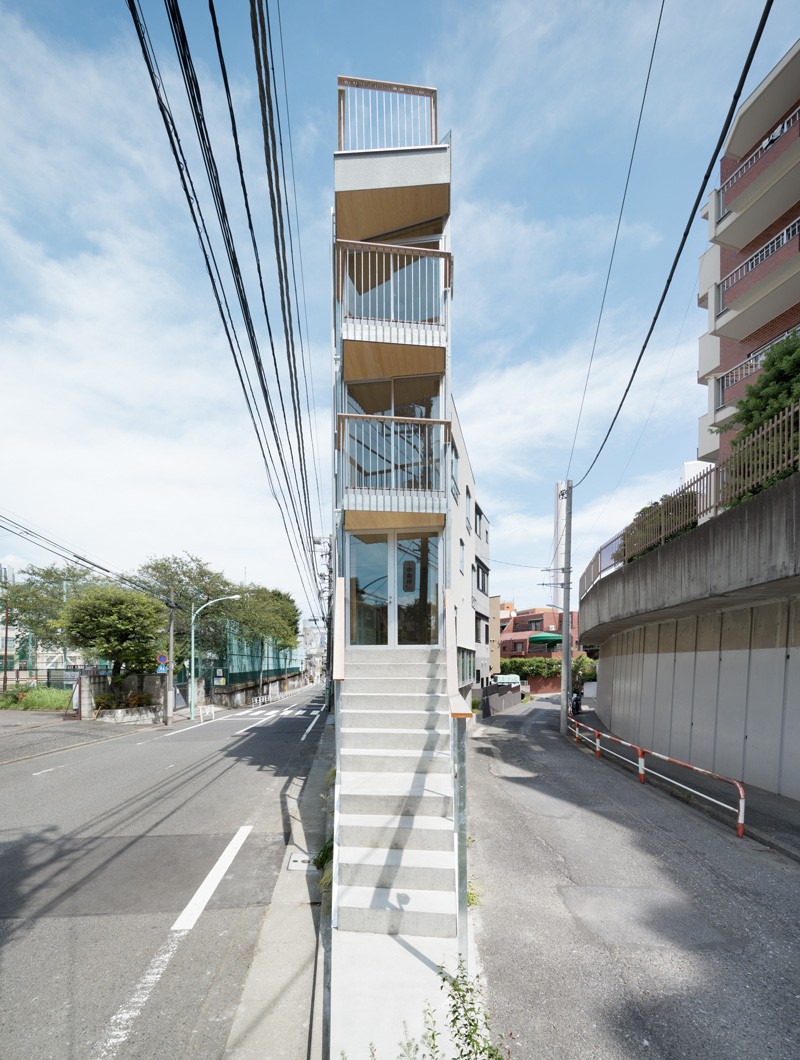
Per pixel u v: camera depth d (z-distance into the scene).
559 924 4.87
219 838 7.55
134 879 6.16
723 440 19.95
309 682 79.25
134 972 4.35
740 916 5.06
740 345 20.23
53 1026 3.70
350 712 7.20
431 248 10.45
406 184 9.76
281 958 4.46
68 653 37.59
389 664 8.15
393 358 9.84
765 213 18.47
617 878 5.89
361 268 10.18
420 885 4.75
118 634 23.67
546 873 6.02
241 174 4.27
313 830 7.73
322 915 5.08
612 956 4.36
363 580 9.58
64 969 4.39
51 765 13.38
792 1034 3.49
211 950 4.68
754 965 4.26
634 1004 3.76
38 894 5.79
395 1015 3.42
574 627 53.28
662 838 7.23
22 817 8.68
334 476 11.29
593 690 42.56
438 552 9.57
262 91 3.76
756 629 10.12
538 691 46.41
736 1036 3.46
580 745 16.17
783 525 7.26
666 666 14.26
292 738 17.64
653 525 12.56
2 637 37.22
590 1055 3.28
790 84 16.45
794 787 8.79
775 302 18.02
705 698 11.91
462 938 3.94
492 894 5.47
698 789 9.51
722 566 8.82
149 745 16.75
